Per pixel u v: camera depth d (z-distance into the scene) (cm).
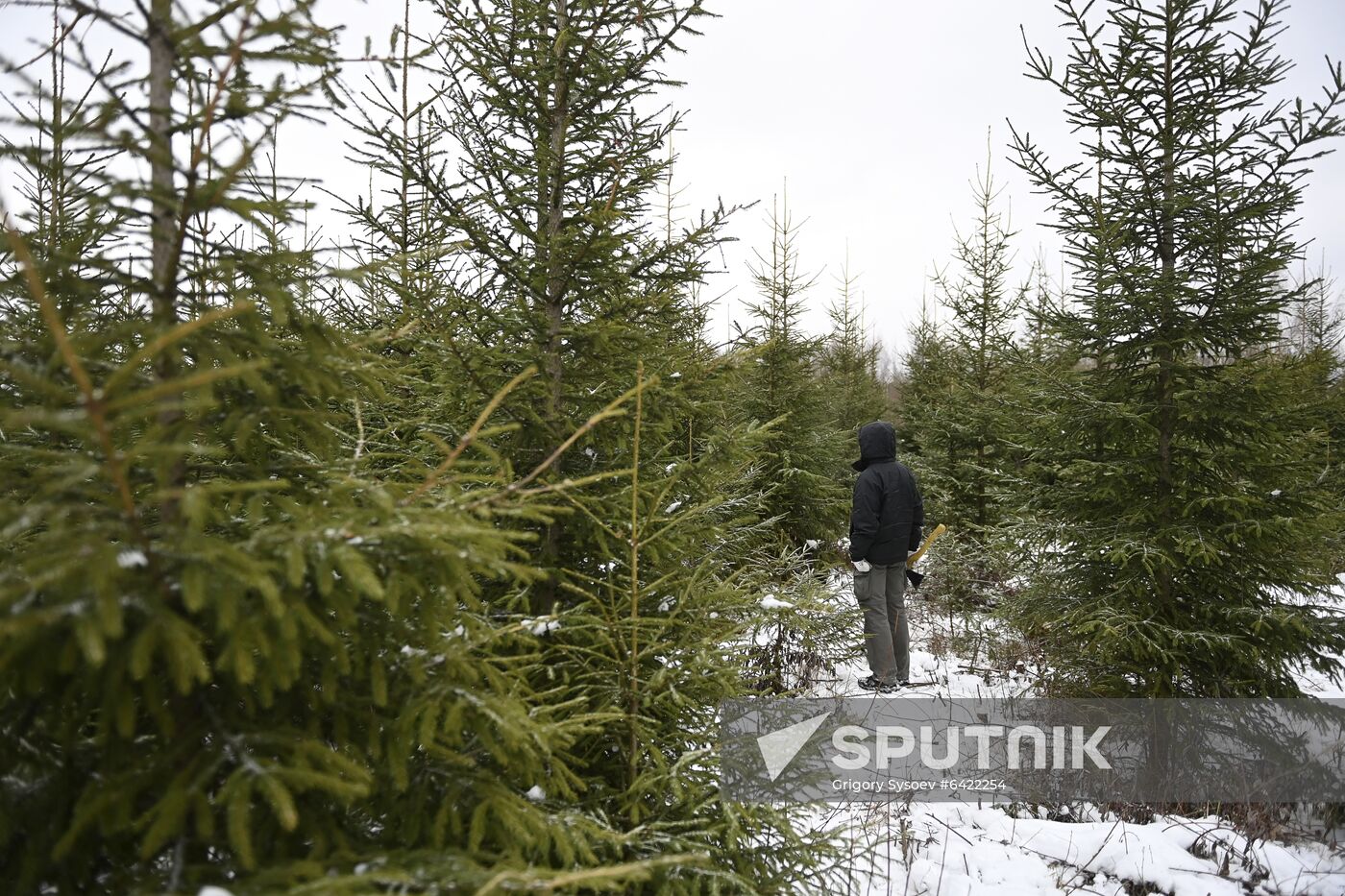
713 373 306
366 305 343
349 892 117
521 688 202
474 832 152
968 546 773
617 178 286
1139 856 324
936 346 1135
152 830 113
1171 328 394
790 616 288
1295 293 368
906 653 559
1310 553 398
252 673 117
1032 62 405
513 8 302
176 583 128
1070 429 429
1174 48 382
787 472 704
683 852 220
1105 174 405
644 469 289
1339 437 531
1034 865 327
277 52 145
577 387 302
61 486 112
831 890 243
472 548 151
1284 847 333
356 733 159
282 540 136
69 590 109
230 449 174
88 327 166
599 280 294
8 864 127
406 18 379
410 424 267
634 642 241
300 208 155
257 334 157
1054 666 438
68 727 130
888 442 550
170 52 151
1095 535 409
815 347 793
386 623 159
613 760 256
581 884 159
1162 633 386
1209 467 402
